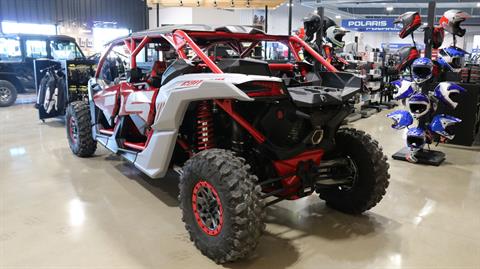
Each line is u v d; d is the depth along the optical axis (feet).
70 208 10.62
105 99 13.16
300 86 9.52
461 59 17.22
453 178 13.88
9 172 13.73
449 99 15.69
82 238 8.92
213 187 7.59
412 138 15.67
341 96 8.38
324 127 8.64
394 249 8.61
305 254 8.33
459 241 9.04
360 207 10.07
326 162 9.66
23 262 7.90
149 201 11.23
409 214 10.58
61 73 22.06
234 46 12.09
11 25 42.47
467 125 19.13
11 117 25.29
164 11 45.57
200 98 8.16
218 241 7.64
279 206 11.05
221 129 9.62
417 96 15.26
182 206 8.48
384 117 27.94
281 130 8.47
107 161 15.31
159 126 9.59
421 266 7.91
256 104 8.28
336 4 52.65
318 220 10.11
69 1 47.39
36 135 19.89
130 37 12.25
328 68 10.00
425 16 66.44
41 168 14.25
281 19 57.52
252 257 8.18
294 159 8.57
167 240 8.89
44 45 32.50
